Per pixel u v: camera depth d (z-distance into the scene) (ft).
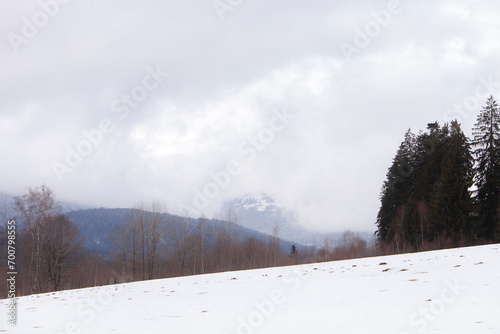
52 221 193.36
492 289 55.57
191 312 61.72
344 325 43.65
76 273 227.81
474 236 185.26
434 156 215.10
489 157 188.24
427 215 196.44
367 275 87.92
